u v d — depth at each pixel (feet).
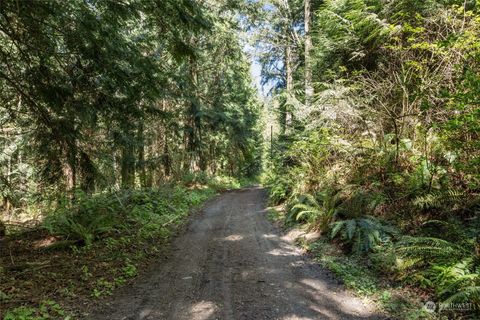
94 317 15.71
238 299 17.60
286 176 52.06
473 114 17.46
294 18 66.85
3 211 48.39
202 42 71.20
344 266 21.39
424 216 23.07
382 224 24.75
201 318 15.55
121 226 32.48
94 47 22.50
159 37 26.00
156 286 19.74
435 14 27.96
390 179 27.99
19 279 19.81
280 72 74.59
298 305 16.67
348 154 33.27
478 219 19.67
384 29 29.76
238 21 65.62
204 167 98.99
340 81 34.99
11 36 22.07
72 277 20.51
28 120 27.61
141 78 25.26
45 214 36.78
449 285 14.65
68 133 25.91
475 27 23.12
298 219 35.58
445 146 22.95
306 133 44.09
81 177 29.58
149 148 73.61
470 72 18.26
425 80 26.20
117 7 21.95
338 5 39.17
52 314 15.70
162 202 47.57
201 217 44.78
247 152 124.26
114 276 21.08
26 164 43.09
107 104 25.86
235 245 29.12
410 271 18.25
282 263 23.67
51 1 19.93
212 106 80.07
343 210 28.73
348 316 15.39
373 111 31.17
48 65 23.88
